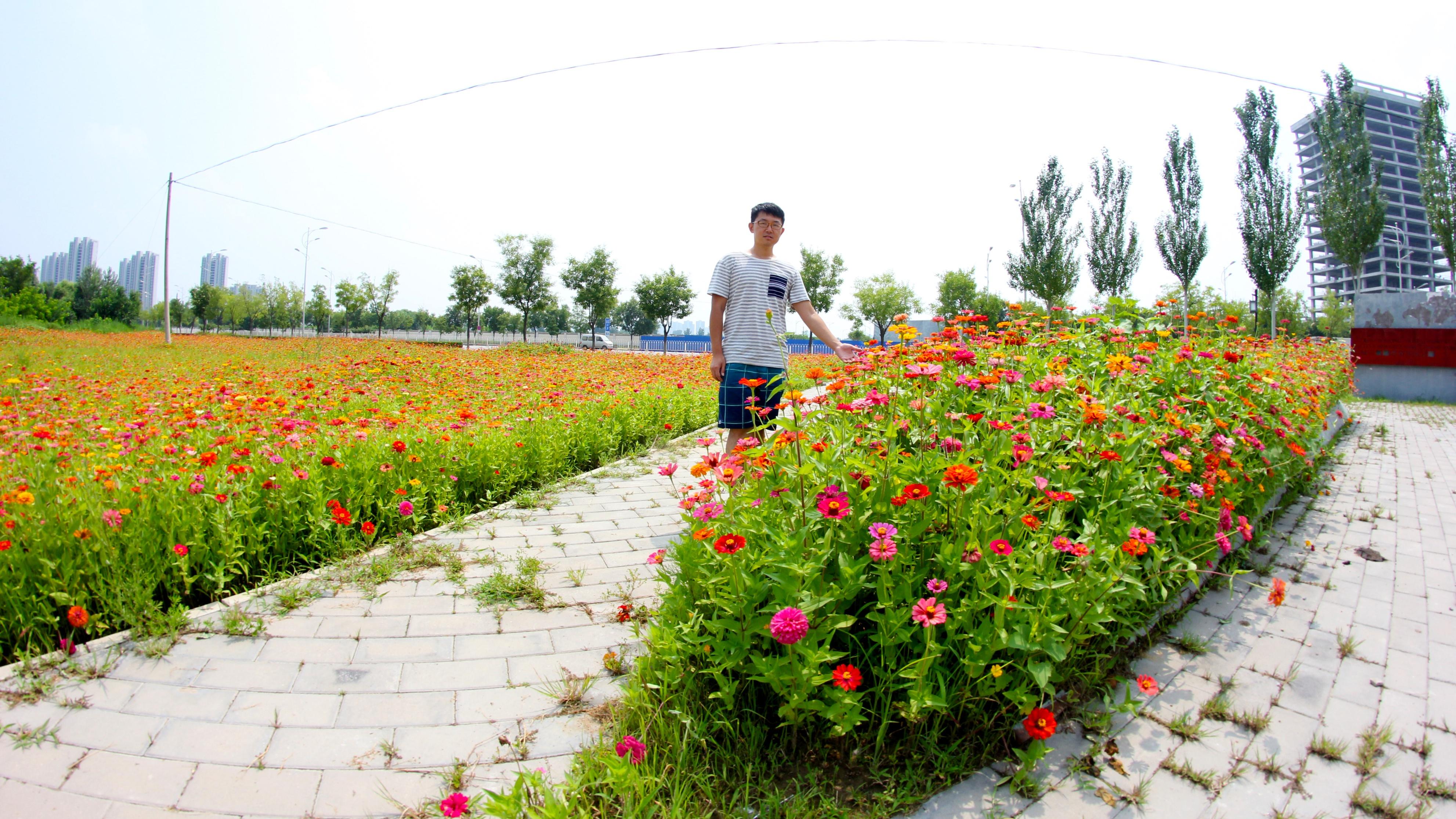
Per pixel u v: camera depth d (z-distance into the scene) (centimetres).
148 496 277
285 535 296
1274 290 2248
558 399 639
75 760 168
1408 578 313
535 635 241
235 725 185
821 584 177
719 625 175
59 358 1387
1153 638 244
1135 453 253
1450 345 1411
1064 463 235
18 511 241
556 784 161
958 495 196
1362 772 175
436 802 158
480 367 1250
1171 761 177
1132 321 440
